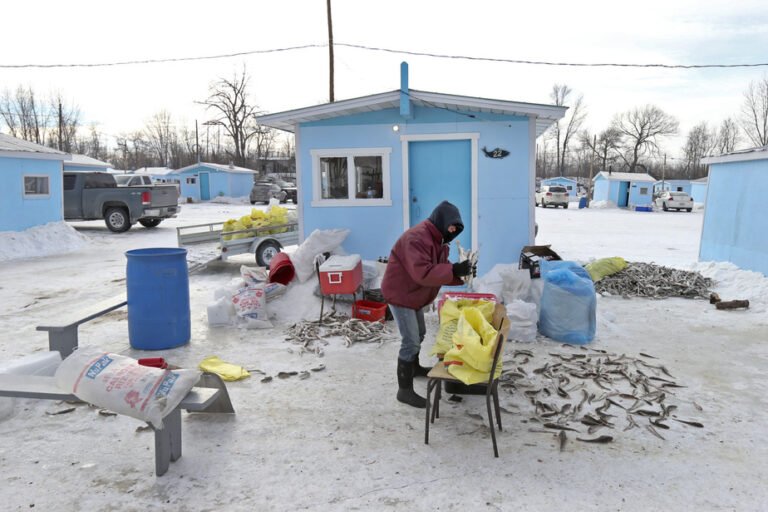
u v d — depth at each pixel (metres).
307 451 3.49
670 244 15.12
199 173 41.62
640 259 12.05
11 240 12.88
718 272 9.09
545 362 5.11
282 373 4.80
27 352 5.60
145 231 18.50
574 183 52.78
